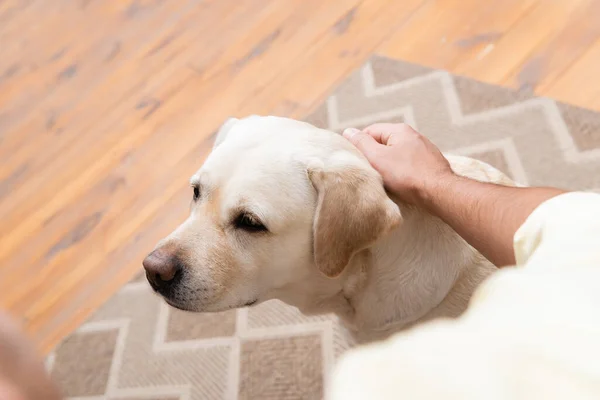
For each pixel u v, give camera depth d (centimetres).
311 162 107
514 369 31
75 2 308
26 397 67
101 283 206
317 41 247
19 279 217
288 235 110
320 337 170
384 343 38
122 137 247
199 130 238
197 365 176
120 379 181
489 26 224
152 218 219
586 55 204
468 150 194
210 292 113
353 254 108
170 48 270
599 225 46
